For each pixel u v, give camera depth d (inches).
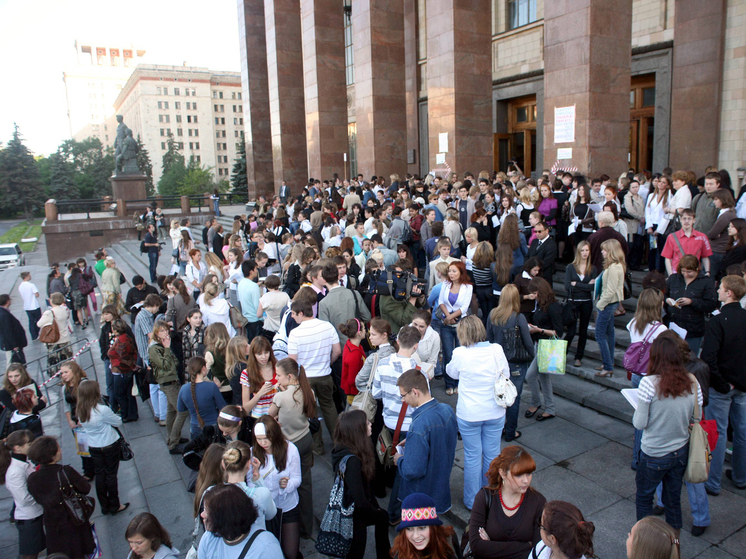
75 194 3599.9
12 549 235.3
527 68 775.7
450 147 643.5
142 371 333.4
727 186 353.1
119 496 249.6
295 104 1064.8
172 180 3801.7
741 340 179.6
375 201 554.3
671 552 95.6
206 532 133.0
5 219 3607.3
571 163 471.5
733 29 534.0
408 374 166.9
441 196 529.3
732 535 173.8
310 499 199.3
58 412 394.9
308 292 241.1
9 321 476.7
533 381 260.2
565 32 463.2
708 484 194.7
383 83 786.8
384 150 799.1
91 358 465.7
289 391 193.9
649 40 609.3
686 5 562.3
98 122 6815.9
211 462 157.5
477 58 637.3
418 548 119.3
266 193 1243.2
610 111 466.0
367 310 273.4
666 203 356.8
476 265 317.1
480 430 190.5
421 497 121.2
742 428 191.8
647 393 156.6
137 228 1073.5
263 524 141.3
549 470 216.1
